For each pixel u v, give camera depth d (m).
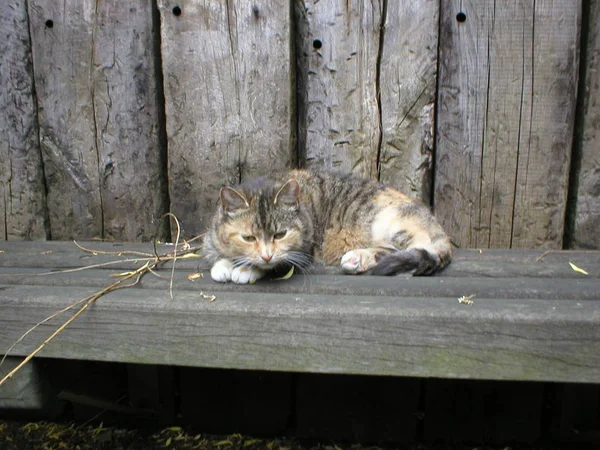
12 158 1.09
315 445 1.06
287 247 0.93
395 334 0.78
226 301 0.81
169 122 1.08
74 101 1.08
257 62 1.05
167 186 1.12
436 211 1.08
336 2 1.04
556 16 1.01
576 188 1.06
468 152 1.06
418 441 1.06
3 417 1.11
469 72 1.04
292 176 1.04
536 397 1.02
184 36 1.05
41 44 1.06
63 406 1.11
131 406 1.08
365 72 1.05
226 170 1.09
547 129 1.04
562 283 0.86
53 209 1.12
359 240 1.03
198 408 1.08
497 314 0.77
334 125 1.08
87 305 0.81
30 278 0.89
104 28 1.05
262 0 1.03
